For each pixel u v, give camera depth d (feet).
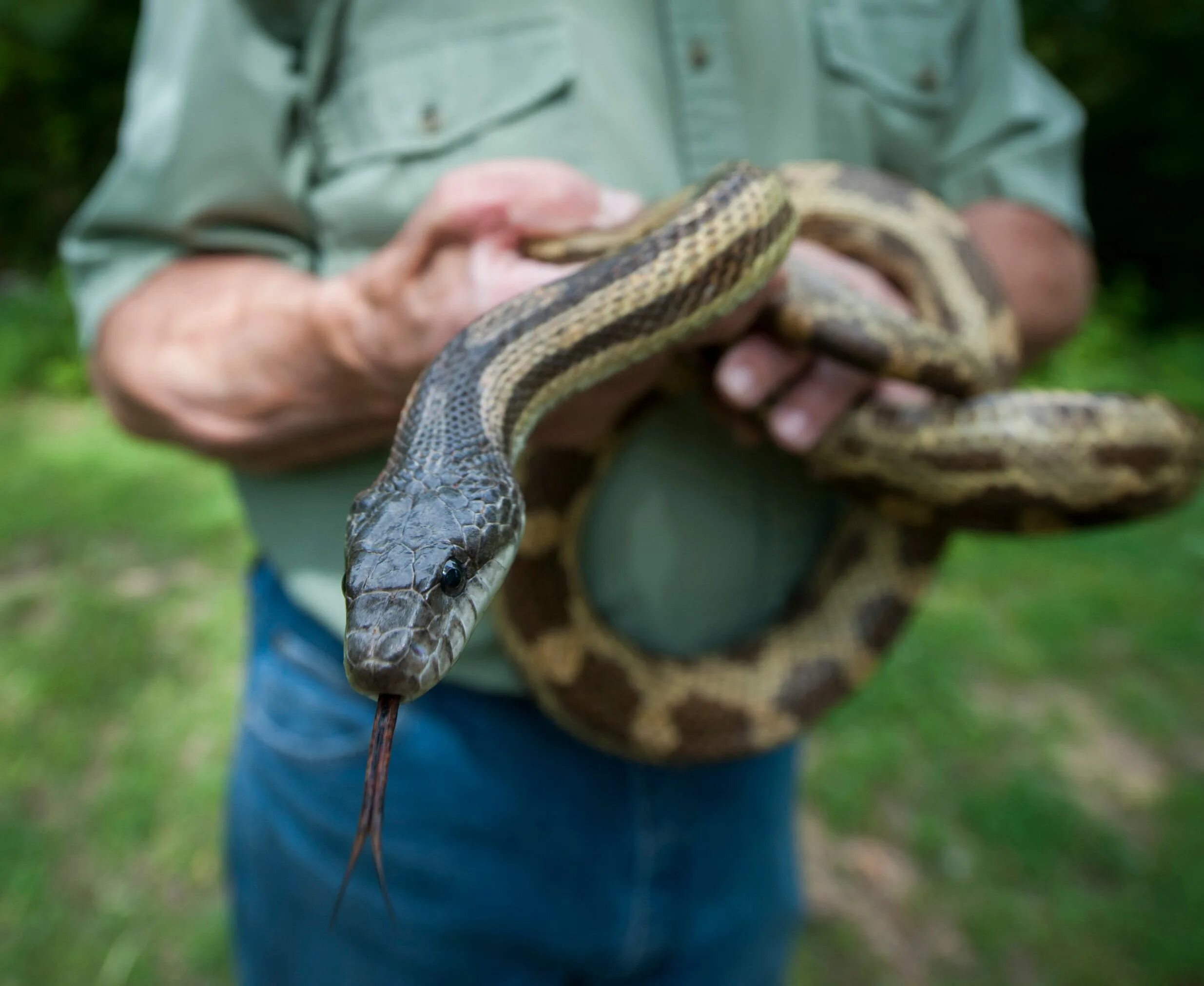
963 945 3.07
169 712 3.86
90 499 5.89
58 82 11.55
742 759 2.13
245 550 5.27
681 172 1.92
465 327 1.55
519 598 1.88
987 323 2.03
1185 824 3.50
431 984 1.94
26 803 3.38
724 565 2.02
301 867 1.92
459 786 1.89
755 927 2.22
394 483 1.54
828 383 1.85
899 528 2.23
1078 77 12.42
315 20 1.86
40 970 2.86
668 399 1.90
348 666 1.39
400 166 1.81
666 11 1.89
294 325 1.65
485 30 1.79
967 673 4.31
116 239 1.95
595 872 1.98
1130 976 2.98
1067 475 1.88
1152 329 12.54
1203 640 4.65
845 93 2.04
